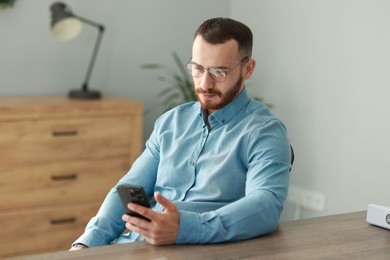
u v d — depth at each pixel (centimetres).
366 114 350
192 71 194
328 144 375
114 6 411
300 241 166
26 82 391
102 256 150
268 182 177
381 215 180
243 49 192
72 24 368
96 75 413
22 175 341
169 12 430
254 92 429
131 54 422
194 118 208
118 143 364
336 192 371
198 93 195
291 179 401
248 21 432
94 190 362
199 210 188
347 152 363
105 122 359
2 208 339
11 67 385
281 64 405
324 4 372
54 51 396
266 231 170
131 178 210
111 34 413
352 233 174
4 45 381
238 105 198
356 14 353
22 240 347
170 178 201
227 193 189
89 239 193
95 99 372
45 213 351
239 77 194
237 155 190
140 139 370
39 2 387
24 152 339
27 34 386
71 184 355
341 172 367
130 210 162
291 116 399
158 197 158
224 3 449
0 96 383
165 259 148
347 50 360
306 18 385
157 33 429
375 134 346
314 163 384
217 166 192
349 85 359
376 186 346
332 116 371
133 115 367
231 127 197
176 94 418
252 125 192
